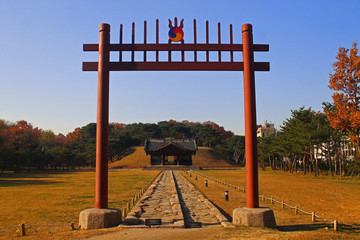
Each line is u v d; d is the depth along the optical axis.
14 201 23.52
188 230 12.83
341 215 18.12
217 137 136.12
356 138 40.72
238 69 14.94
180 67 14.93
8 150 71.44
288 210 19.56
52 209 19.89
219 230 12.78
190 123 184.62
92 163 105.75
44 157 84.50
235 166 107.38
